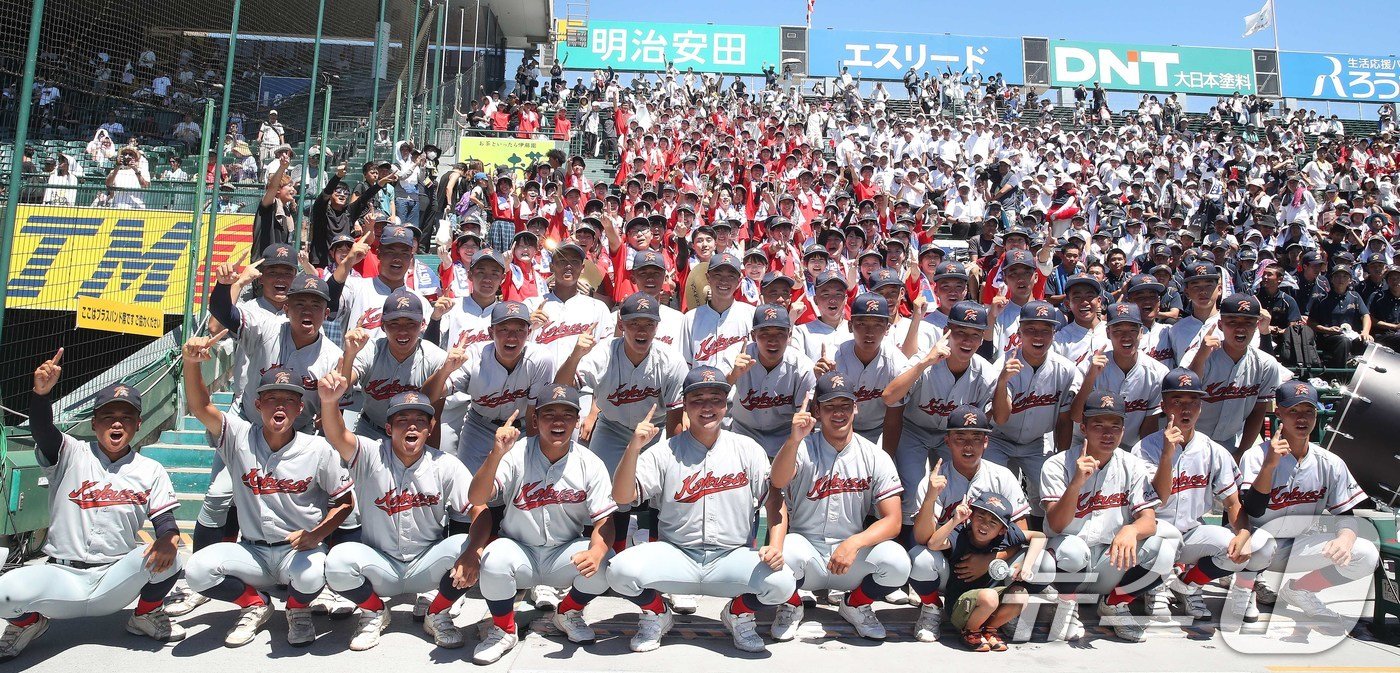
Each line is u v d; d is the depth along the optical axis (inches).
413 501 206.1
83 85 513.7
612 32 1269.7
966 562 210.4
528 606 229.9
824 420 215.8
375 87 564.1
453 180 524.1
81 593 194.1
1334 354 380.8
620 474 199.6
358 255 282.5
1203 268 275.0
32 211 389.1
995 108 1162.6
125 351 394.3
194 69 595.2
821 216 599.8
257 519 202.8
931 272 363.6
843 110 1066.1
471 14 983.0
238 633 199.5
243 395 237.0
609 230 370.6
